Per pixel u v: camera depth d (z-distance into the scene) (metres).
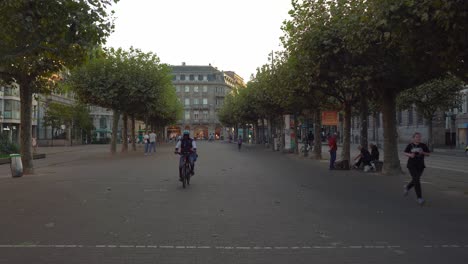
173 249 7.05
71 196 13.02
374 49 15.48
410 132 66.31
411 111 66.44
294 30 19.55
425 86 41.78
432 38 10.77
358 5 15.62
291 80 23.92
